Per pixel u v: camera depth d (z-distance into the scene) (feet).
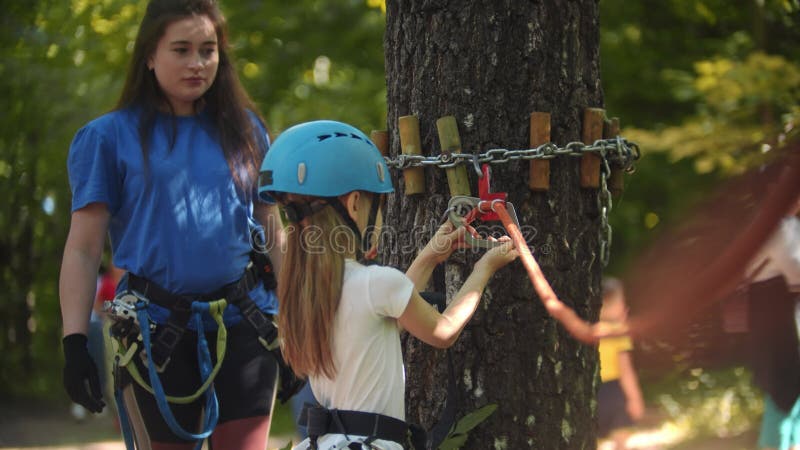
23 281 77.51
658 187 72.59
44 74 69.87
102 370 47.78
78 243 19.99
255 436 20.51
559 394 19.77
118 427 63.87
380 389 17.37
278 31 81.82
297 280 17.81
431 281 20.33
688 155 42.39
